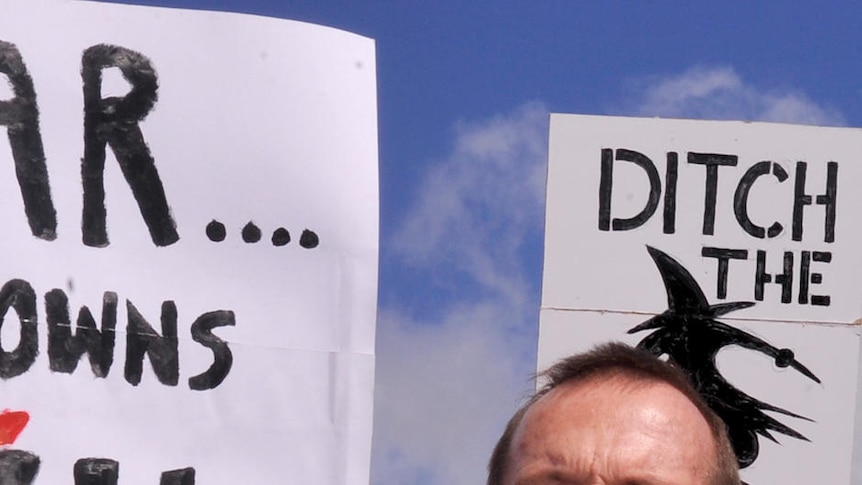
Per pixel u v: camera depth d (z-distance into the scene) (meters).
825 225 2.03
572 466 1.57
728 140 2.02
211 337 1.91
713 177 2.02
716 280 2.02
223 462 1.90
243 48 1.93
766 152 2.03
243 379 1.91
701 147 2.01
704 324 2.02
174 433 1.90
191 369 1.91
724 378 2.02
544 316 1.99
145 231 1.91
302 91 1.93
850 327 2.03
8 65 1.91
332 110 1.93
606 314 2.00
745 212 2.03
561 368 1.69
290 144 1.92
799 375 2.02
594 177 2.00
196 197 1.92
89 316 1.90
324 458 1.91
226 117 1.93
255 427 1.91
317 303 1.92
